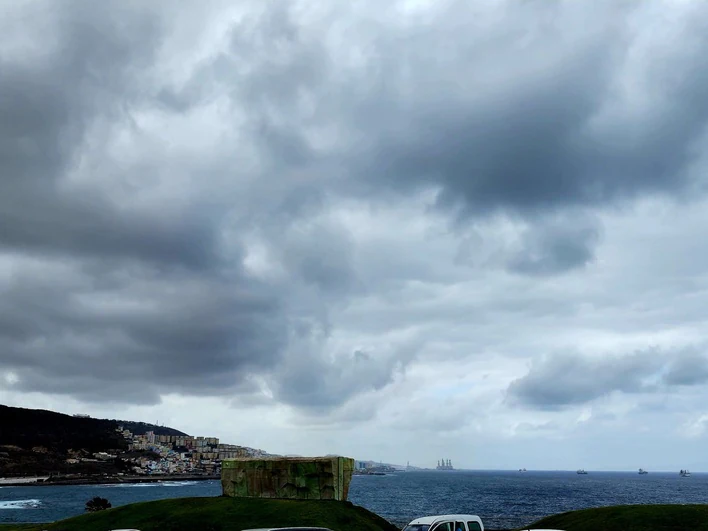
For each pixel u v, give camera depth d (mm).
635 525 39156
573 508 131625
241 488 53719
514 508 131375
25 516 121938
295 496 51906
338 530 42594
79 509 141250
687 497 186000
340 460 52625
